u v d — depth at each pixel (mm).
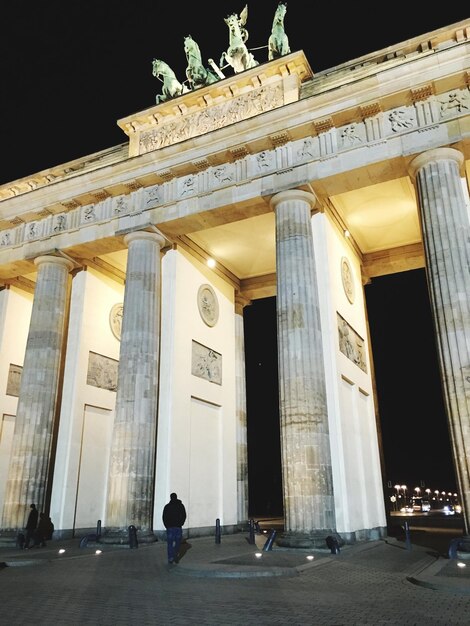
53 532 40188
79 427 43812
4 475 49281
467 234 31172
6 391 50656
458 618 14547
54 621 14547
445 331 29531
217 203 39062
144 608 16109
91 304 47312
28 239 46688
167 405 39375
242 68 45188
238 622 14258
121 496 35188
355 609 15758
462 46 32562
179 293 43250
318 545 29000
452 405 28188
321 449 31500
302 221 36375
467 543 26062
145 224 41250
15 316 52875
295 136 37719
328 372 35062
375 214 43812
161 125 45094
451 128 33000
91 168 48031
